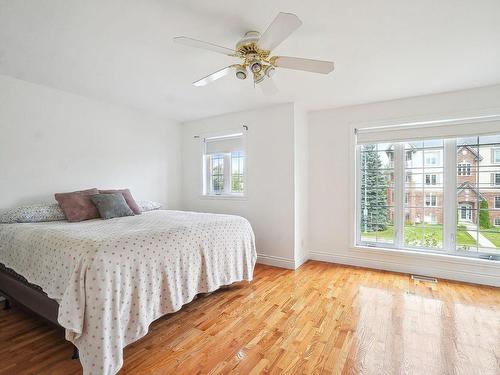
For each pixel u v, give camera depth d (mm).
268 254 3584
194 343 1822
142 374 1524
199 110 3754
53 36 1881
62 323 1414
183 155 4492
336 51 2074
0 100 2557
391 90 2939
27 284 1987
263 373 1531
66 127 3035
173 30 1804
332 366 1585
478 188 2967
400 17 1650
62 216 2648
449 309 2279
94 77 2613
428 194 3221
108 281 1549
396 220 3391
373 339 1853
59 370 1553
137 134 3805
